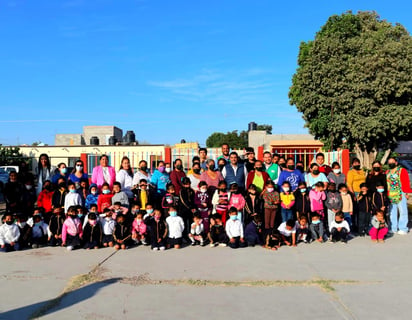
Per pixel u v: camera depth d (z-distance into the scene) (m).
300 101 22.67
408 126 20.52
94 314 4.64
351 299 5.11
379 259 7.23
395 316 4.56
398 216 10.00
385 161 23.33
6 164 25.78
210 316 4.58
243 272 6.38
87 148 27.81
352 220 9.83
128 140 35.06
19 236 8.12
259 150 13.03
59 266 6.80
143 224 8.50
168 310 4.76
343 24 22.38
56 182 9.65
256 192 8.91
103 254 7.74
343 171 11.75
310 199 9.07
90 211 8.64
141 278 6.03
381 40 20.86
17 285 5.73
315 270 6.48
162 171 9.71
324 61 21.81
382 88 20.06
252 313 4.66
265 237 8.27
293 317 4.54
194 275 6.21
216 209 8.76
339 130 21.12
